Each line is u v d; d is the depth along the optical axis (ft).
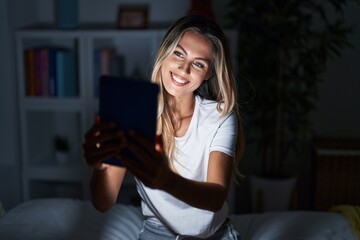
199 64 4.81
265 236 6.81
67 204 7.47
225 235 5.56
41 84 10.45
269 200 10.27
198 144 5.02
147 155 3.65
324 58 9.99
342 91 11.07
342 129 11.22
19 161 10.84
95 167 4.56
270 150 11.36
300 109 10.64
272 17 9.60
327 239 6.63
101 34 10.05
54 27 11.09
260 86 10.15
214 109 5.08
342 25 10.76
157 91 3.70
